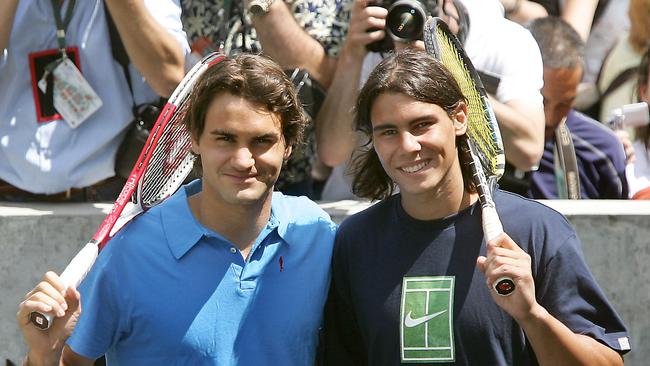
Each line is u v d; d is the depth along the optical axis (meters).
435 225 11.73
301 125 11.66
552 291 11.41
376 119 11.50
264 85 11.14
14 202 16.78
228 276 11.62
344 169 17.52
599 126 18.83
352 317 12.24
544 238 11.53
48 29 16.48
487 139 12.77
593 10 21.50
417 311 11.58
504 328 11.44
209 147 11.29
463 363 11.48
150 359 11.64
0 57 16.42
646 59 20.33
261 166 11.30
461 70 13.03
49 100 16.48
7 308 15.88
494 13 17.25
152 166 12.31
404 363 11.62
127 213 11.90
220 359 11.53
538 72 17.09
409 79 11.34
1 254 15.85
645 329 15.80
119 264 11.65
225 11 17.12
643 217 15.70
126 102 16.59
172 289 11.55
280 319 11.73
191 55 17.05
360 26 16.08
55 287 10.58
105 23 16.50
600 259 15.78
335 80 16.55
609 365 11.23
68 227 15.82
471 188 11.84
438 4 16.64
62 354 11.84
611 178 18.62
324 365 12.55
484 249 11.55
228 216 11.61
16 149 16.53
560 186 18.27
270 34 16.47
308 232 12.17
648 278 15.78
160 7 16.39
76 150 16.52
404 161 11.41
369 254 11.95
